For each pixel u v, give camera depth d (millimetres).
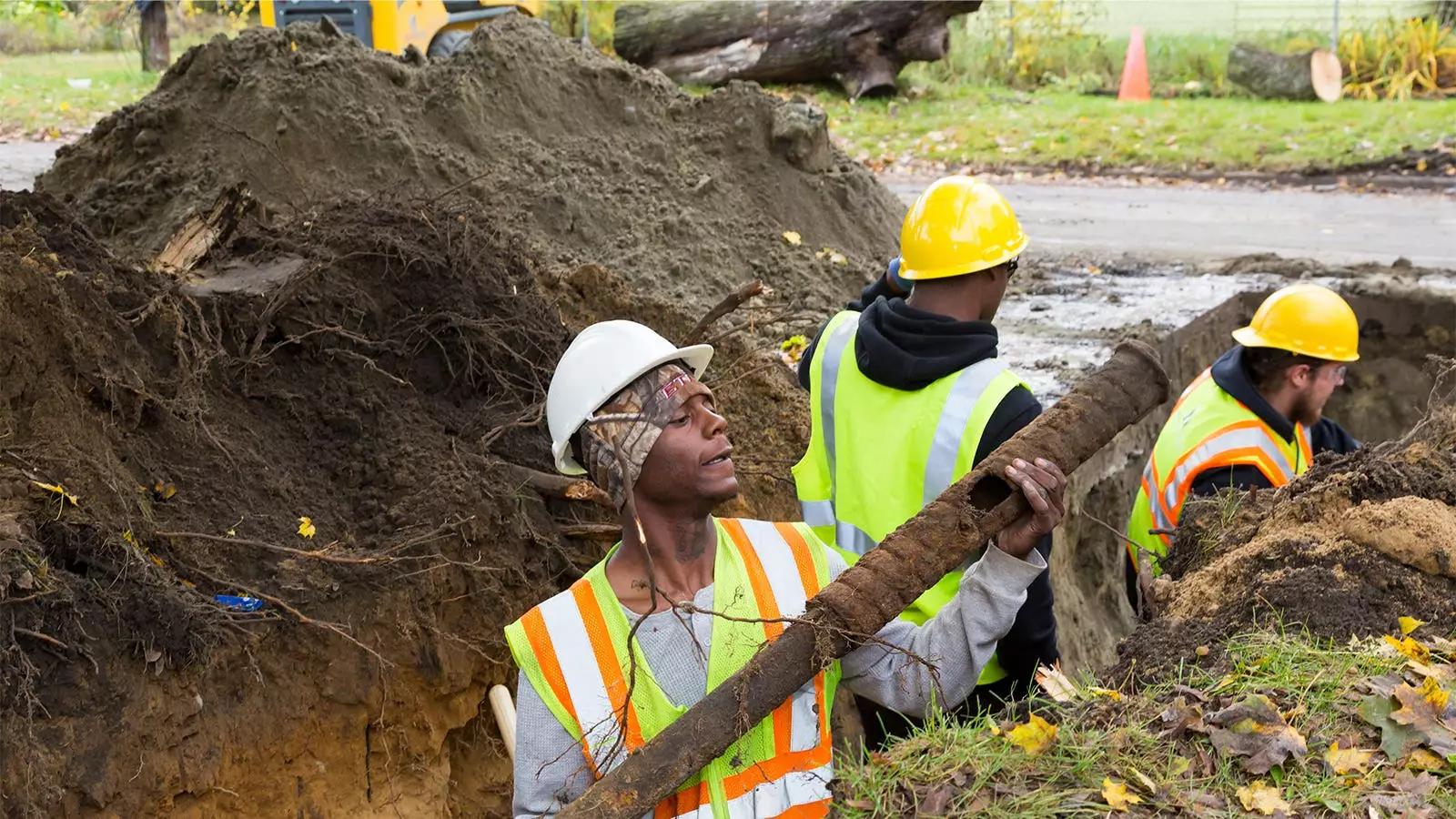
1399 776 2201
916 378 2984
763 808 1988
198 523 3607
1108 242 9656
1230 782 2227
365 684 3494
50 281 3566
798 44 15203
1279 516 3154
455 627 3734
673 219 6832
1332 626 2664
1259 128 13984
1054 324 6996
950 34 17203
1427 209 11055
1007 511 2088
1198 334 7223
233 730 3283
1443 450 3264
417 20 9500
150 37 16359
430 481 3918
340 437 4070
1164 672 2705
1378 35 16469
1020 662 2906
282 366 4172
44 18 19266
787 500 4898
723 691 1934
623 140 7395
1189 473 4430
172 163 6457
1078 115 14906
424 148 6672
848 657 2170
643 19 15266
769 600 2068
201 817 3229
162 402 3734
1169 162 13156
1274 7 19266
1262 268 8461
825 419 3279
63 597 3088
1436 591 2729
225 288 4297
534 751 1990
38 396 3449
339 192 6320
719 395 5191
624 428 1960
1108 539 6297
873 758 2354
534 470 4211
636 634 2000
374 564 3611
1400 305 7809
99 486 3406
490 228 4895
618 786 1858
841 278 7125
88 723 3043
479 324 4383
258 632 3387
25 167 10414
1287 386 4531
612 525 4195
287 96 6574
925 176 12789
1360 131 13641
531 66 7395
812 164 7805
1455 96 15898
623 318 5535
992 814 2160
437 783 3631
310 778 3420
